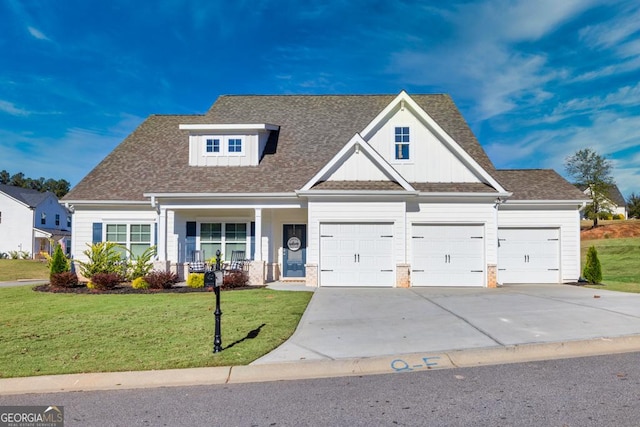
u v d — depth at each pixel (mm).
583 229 52500
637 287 16812
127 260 18797
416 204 17375
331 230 17047
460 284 17188
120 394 6074
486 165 19547
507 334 8648
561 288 16562
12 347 8109
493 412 5172
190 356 7434
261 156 20234
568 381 6188
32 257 47812
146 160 20641
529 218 19062
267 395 5926
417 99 23578
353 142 17422
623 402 5387
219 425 5000
